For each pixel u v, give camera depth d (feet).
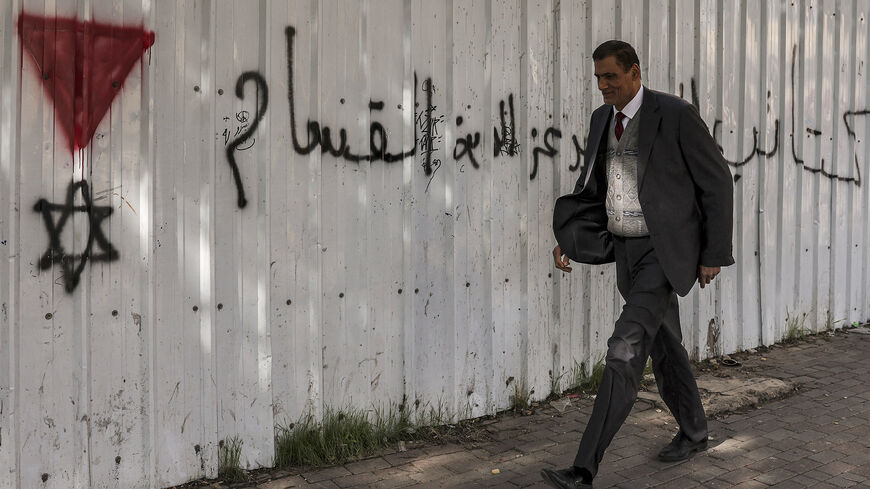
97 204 10.67
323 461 12.64
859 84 24.13
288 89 12.35
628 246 12.45
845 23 23.61
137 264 11.00
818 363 19.74
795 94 22.17
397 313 13.92
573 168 16.79
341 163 13.05
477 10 14.82
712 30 19.69
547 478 10.75
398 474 12.25
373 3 13.29
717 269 12.05
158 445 11.35
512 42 15.48
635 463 12.80
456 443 13.75
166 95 11.17
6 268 10.02
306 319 12.75
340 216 13.08
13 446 10.14
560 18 16.22
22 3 10.04
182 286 11.44
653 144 11.91
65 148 10.42
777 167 21.76
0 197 9.97
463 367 14.90
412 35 13.79
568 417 15.26
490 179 15.16
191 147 11.44
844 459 13.07
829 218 23.57
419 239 14.14
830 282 23.71
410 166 13.88
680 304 18.98
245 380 12.13
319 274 12.76
